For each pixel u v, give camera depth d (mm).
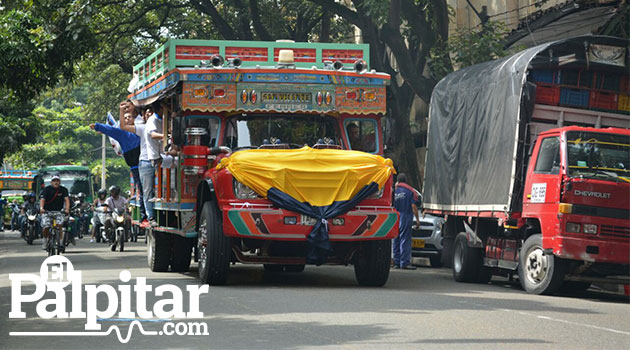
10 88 22953
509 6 31141
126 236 27844
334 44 15422
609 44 15180
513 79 15031
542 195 13945
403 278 17188
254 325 9578
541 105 15188
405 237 20328
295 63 15266
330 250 13125
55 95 48125
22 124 45344
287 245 13734
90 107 48406
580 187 13367
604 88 15523
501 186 15148
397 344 8344
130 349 8250
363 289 13680
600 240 13383
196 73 14305
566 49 15023
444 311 10914
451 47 26562
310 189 13109
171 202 15391
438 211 18328
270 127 14656
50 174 49312
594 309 11953
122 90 46719
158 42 40406
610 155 13805
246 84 14461
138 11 38938
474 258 16562
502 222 15016
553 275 13688
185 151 14312
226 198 13211
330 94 14664
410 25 29250
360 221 13281
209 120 14555
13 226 55906
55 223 22469
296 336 8828
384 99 14898
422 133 38781
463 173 17016
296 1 35625
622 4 21422
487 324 9797
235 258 14930
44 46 21984
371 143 14969
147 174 17172
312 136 14797
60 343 8648
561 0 27203
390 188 13703
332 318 10102
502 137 15266
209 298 12102
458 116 17500
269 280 15500
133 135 17953
